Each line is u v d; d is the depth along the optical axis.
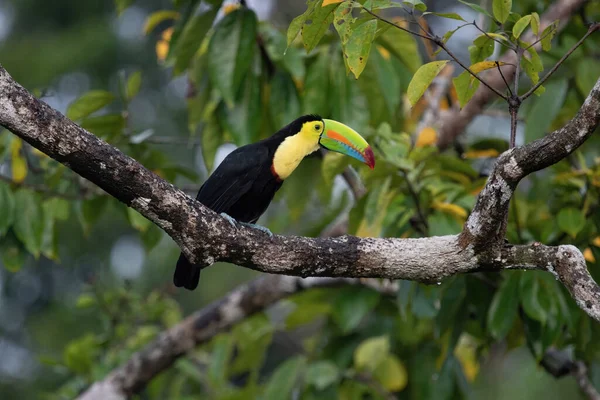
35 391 20.22
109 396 11.90
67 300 21.39
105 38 22.72
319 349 12.18
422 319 11.06
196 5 10.09
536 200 11.30
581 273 6.47
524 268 6.83
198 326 12.16
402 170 9.05
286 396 11.16
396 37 10.36
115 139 10.81
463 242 6.95
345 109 10.48
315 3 6.56
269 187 9.22
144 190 6.67
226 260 7.16
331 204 12.90
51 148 6.35
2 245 10.95
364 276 7.29
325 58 10.59
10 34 23.64
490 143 10.48
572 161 10.94
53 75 22.17
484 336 10.60
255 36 9.95
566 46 11.03
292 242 7.15
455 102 12.41
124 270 22.12
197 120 11.18
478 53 6.87
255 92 10.47
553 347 11.47
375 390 11.75
